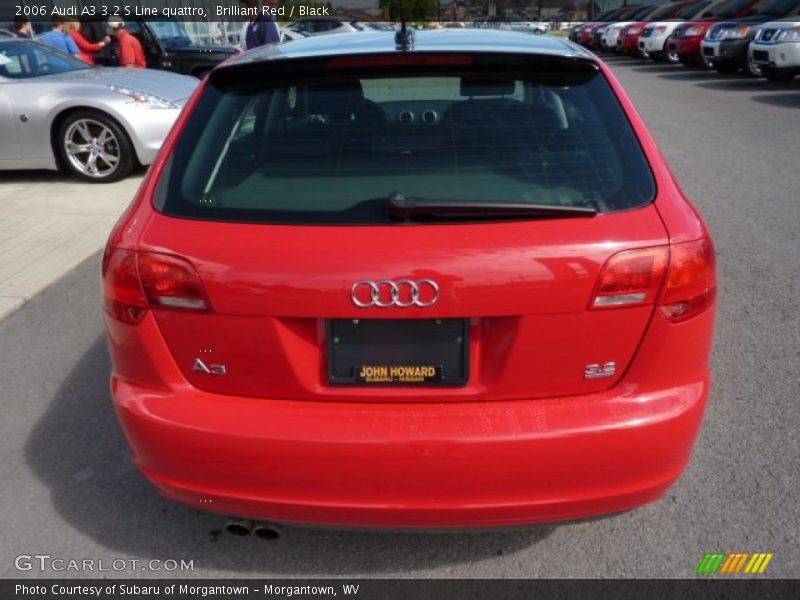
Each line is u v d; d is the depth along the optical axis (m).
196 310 2.15
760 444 3.19
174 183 2.33
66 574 2.57
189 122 2.52
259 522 2.39
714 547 2.63
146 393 2.26
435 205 2.09
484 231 2.08
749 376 3.75
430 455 2.09
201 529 2.78
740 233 6.01
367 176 2.25
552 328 2.09
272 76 2.59
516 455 2.10
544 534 2.71
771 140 9.88
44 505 2.91
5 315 4.66
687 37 19.78
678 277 2.13
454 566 2.58
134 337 2.23
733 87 15.84
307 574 2.56
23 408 3.62
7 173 8.58
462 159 2.28
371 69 2.57
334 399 2.17
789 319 4.39
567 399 2.17
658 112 12.56
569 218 2.12
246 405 2.19
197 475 2.22
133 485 3.03
